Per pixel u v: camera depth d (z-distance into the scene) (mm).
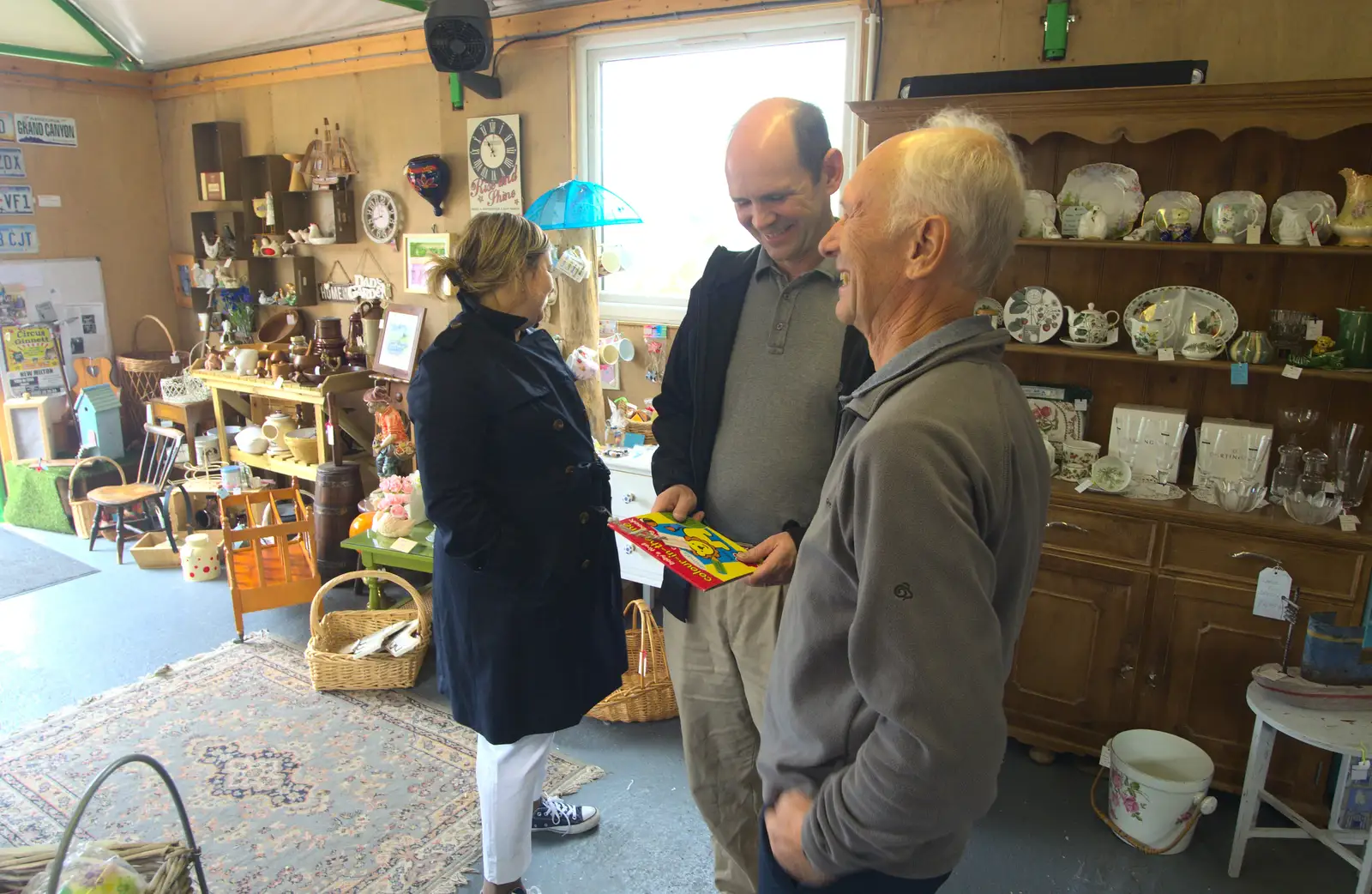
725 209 3328
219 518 4406
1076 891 2143
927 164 908
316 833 2289
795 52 3082
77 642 3328
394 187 4160
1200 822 2389
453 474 1713
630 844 2289
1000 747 864
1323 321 2416
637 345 3588
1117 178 2498
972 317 950
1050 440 2719
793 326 1558
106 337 5145
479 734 1861
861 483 869
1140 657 2459
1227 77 2414
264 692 2961
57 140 4805
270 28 4242
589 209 3047
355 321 4348
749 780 1796
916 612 825
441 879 2141
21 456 4719
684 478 1731
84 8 4398
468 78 3510
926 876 932
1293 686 2088
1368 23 2258
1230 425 2465
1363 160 2295
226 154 4668
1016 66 2639
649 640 2820
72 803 2385
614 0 3299
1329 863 2244
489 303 1830
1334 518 2268
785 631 1074
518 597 1817
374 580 3225
